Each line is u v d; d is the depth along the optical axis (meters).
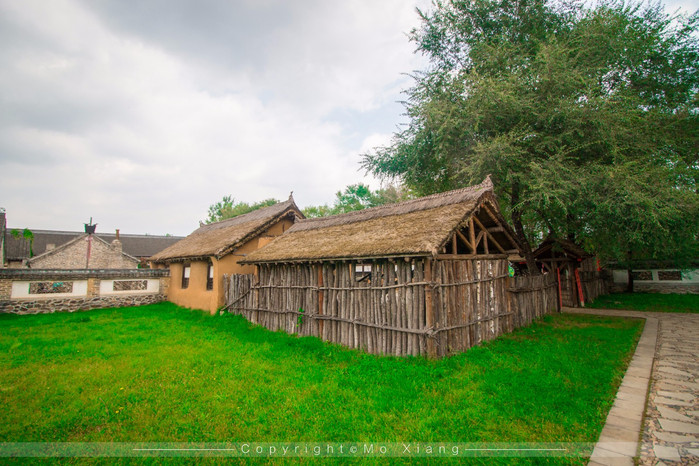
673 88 14.81
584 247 20.45
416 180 18.89
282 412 5.46
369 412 5.39
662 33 14.55
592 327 11.71
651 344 9.40
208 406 5.73
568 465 3.96
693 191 12.69
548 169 13.20
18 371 7.51
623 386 6.33
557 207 14.41
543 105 13.90
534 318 13.08
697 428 4.75
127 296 19.91
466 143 15.83
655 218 11.43
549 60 13.35
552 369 7.17
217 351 9.16
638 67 14.73
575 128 13.34
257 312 13.44
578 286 17.80
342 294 9.82
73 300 17.78
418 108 15.94
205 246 18.38
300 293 11.36
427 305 7.79
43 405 5.85
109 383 6.86
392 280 8.66
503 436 4.61
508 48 15.51
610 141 12.93
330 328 10.10
